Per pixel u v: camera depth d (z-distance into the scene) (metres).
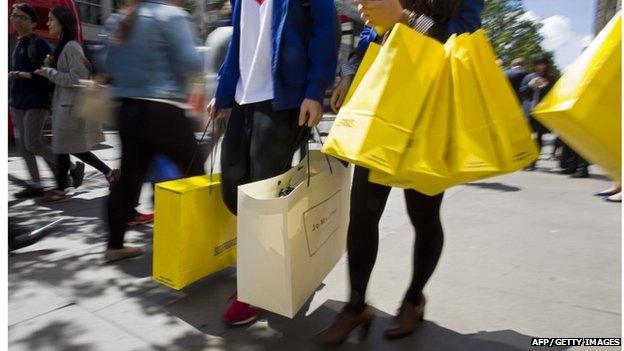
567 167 7.21
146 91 3.24
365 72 1.99
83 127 4.95
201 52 4.32
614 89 1.39
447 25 2.06
